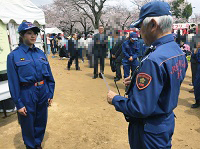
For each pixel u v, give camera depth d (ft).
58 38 45.47
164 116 4.50
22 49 7.73
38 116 8.41
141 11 4.55
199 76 13.67
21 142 9.84
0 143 9.73
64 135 10.39
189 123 11.78
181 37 30.07
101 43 22.43
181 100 15.90
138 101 4.02
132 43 17.53
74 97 16.24
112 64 21.89
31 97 7.75
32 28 7.65
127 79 5.90
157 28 4.33
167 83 4.17
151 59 4.03
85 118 12.33
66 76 24.43
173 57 4.20
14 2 12.00
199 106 14.34
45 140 9.90
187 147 9.32
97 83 20.88
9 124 11.74
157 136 4.46
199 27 16.26
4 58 11.36
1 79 11.93
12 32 12.28
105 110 13.57
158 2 4.32
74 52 28.14
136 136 4.80
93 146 9.39
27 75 7.56
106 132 10.65
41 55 8.25
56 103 14.80
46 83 8.57
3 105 12.49
